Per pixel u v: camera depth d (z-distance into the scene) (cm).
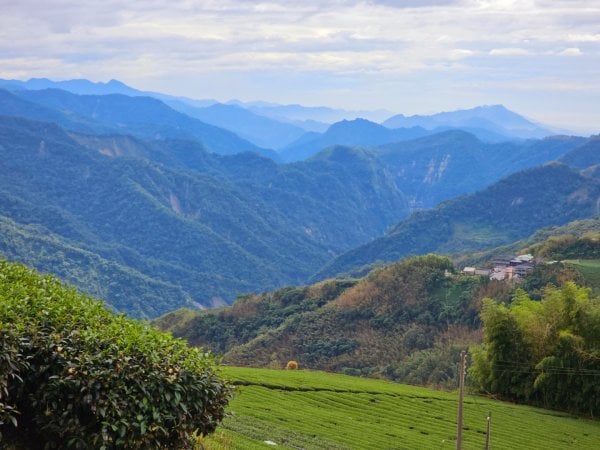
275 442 3338
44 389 1545
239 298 18188
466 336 12388
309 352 13525
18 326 1491
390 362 12206
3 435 1594
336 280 17638
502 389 7300
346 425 4559
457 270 15875
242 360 13675
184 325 17225
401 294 14612
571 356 6856
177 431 1691
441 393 7294
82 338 1602
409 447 4175
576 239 16500
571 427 6094
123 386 1569
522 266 15200
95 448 1537
